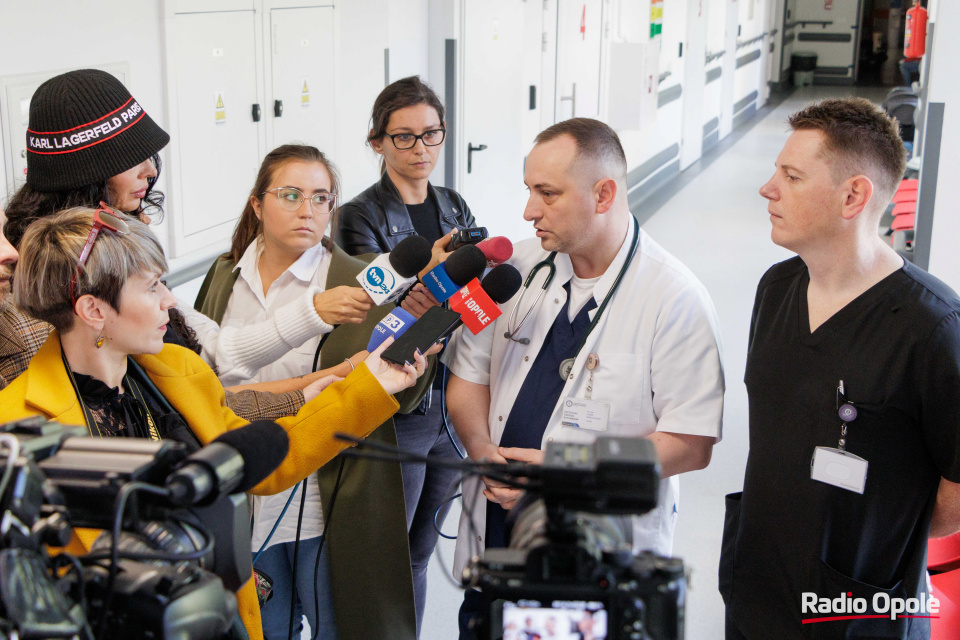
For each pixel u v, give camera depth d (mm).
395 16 4742
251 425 1050
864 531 1519
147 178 1818
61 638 753
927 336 1440
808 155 1497
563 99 6832
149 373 1470
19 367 1557
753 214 8578
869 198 1472
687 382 1722
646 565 867
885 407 1479
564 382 1813
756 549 1646
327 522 1945
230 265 2240
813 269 1568
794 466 1576
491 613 875
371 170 4961
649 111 8055
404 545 2039
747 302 6012
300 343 1841
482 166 5625
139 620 833
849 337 1520
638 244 1814
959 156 3182
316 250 2152
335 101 4461
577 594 851
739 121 14031
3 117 2594
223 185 3676
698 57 10750
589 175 1682
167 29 3215
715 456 4012
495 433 1892
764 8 14984
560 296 1840
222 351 1853
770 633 1629
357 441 901
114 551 798
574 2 6727
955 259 3283
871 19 19109
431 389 2363
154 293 1333
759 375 1664
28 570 761
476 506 1896
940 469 1495
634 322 1763
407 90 2748
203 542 937
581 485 826
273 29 3867
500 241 1824
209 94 3506
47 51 2746
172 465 920
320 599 2041
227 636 1146
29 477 794
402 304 1871
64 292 1261
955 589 2203
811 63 17984
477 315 1711
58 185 1658
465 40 5191
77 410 1303
